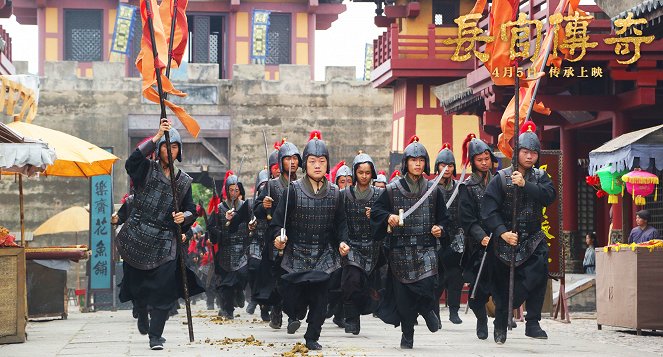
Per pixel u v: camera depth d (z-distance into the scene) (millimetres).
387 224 12312
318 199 12461
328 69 48344
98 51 53375
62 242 45281
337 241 12586
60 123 46812
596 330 17312
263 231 19188
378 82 40875
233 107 47719
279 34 54781
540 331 12781
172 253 12469
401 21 40156
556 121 30359
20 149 14250
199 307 27891
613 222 24984
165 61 13539
